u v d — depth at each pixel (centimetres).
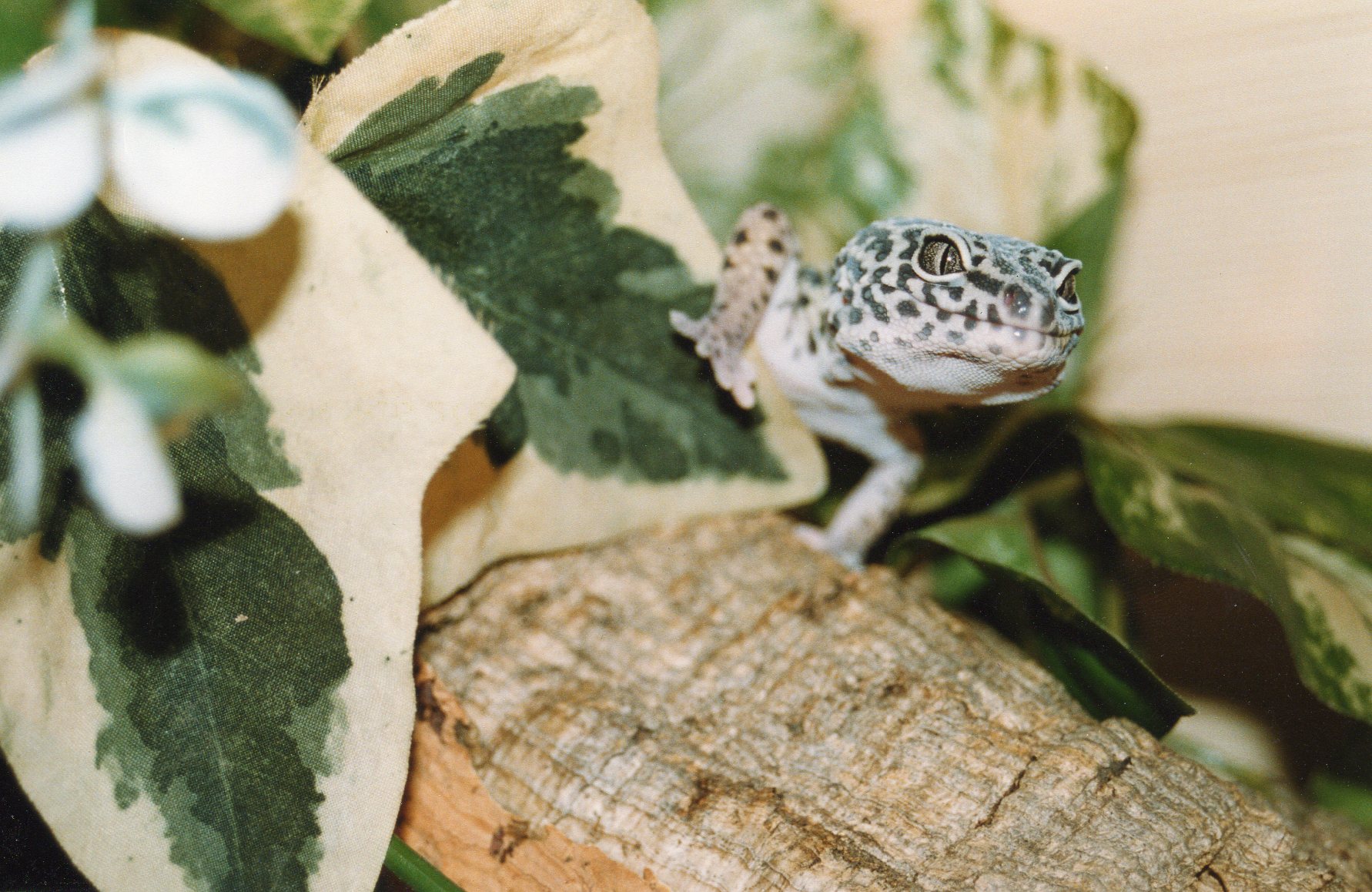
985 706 21
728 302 23
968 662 22
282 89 20
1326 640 22
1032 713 21
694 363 23
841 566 23
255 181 13
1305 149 26
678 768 21
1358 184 26
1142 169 27
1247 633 23
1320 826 22
